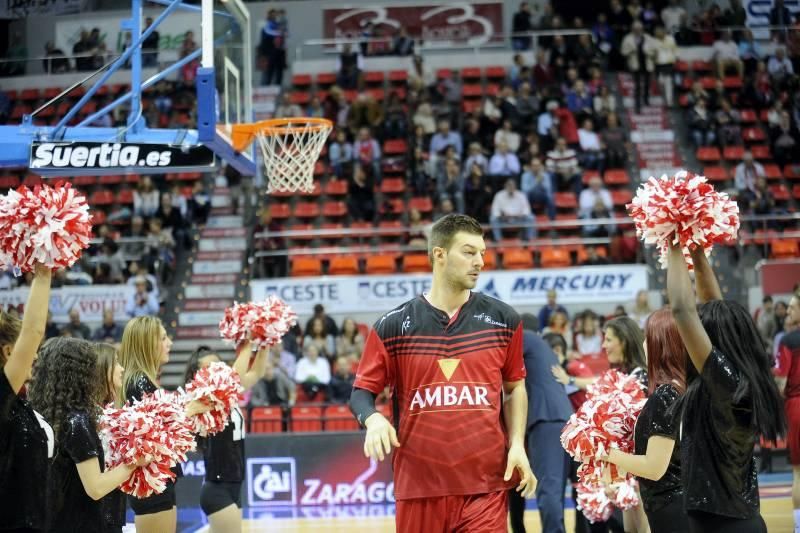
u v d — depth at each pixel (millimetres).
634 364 5414
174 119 17344
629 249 14320
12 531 3193
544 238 15688
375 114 17719
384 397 11242
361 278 14070
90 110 18547
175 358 14312
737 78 19266
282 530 8445
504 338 3709
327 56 20859
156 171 7039
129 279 14117
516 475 3715
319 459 10258
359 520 8969
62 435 3689
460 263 3672
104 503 3895
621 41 19500
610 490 4992
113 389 4230
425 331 3682
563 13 20328
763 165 17609
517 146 16953
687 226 3191
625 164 17234
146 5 15977
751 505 3168
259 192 17047
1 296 14023
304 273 15117
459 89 18703
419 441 3627
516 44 20219
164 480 3982
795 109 18625
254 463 10297
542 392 5902
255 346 5711
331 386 11633
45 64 19391
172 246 15227
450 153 16141
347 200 16188
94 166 6891
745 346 3174
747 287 14812
